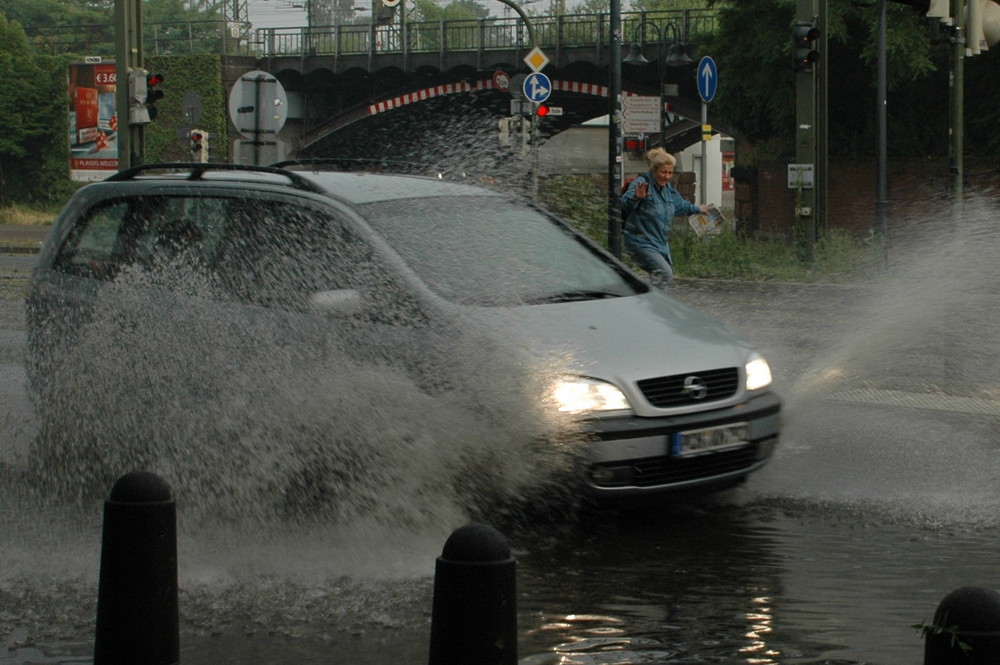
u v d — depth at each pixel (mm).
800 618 5625
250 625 5504
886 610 5727
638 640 5352
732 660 5105
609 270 8383
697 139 70438
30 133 69812
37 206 69062
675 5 59719
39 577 6211
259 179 8508
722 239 25312
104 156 59312
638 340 7270
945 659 3260
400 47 62312
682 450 6977
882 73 32031
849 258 22672
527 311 7371
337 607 5727
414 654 5152
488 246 7992
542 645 5297
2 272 25859
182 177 8820
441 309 7156
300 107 69125
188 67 68625
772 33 37469
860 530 7121
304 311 7461
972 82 38188
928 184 38844
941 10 17266
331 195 8055
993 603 3258
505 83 37375
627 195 14383
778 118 39156
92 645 5305
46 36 79812
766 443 7480
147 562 4395
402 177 8820
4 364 10742
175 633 4453
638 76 55500
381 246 7594
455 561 3867
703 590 6047
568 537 6992
